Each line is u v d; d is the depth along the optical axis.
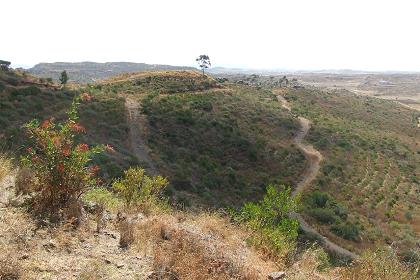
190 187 35.34
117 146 39.59
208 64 122.75
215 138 50.72
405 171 62.31
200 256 4.92
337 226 36.97
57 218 5.19
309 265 6.30
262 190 42.94
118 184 7.67
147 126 47.81
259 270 5.27
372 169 59.03
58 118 39.38
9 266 3.62
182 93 72.88
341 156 60.28
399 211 47.41
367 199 48.75
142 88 72.81
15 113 35.84
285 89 124.00
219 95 75.69
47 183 5.44
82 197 6.80
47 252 4.29
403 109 141.12
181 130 49.47
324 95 124.69
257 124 63.84
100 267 4.23
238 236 6.82
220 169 44.03
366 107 122.00
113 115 47.22
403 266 6.34
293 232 7.31
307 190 46.59
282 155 53.44
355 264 6.53
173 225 6.12
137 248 5.02
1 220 4.65
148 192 7.70
